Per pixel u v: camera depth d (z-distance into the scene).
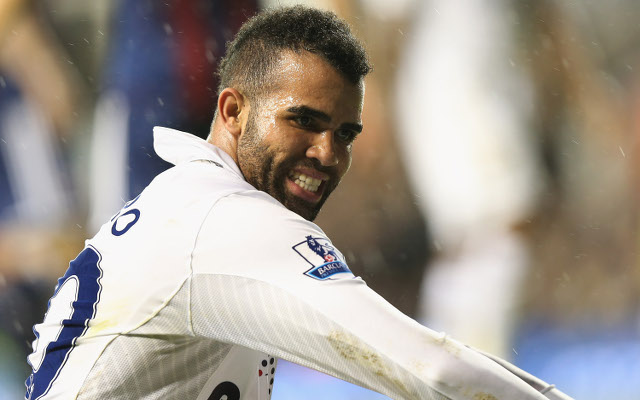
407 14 25.33
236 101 7.78
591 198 25.39
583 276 24.78
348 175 25.19
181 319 6.87
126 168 23.86
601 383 23.38
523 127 25.20
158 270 6.91
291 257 6.57
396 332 6.27
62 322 7.33
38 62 24.19
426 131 25.34
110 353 7.06
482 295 24.38
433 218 25.27
